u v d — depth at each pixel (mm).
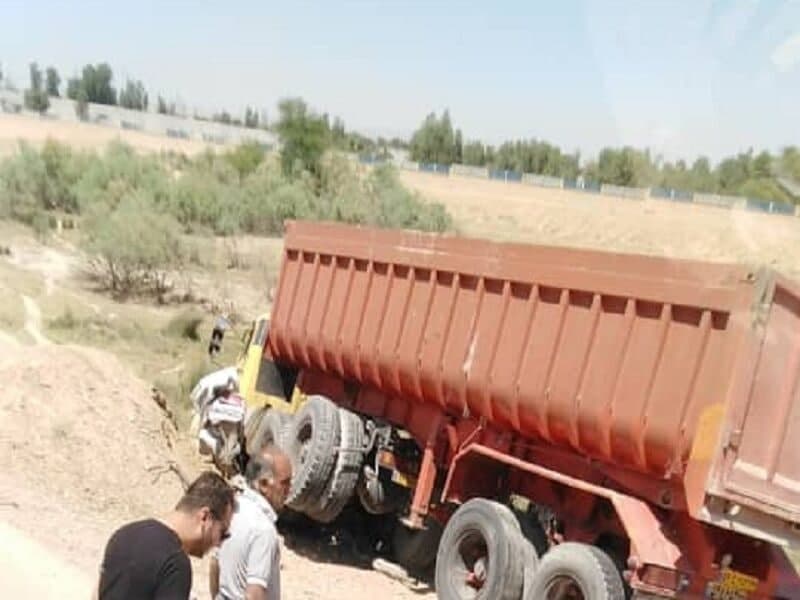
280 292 12984
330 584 10578
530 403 9086
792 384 7633
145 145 86375
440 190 64062
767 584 8234
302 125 53531
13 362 13406
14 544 8648
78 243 37281
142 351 23672
